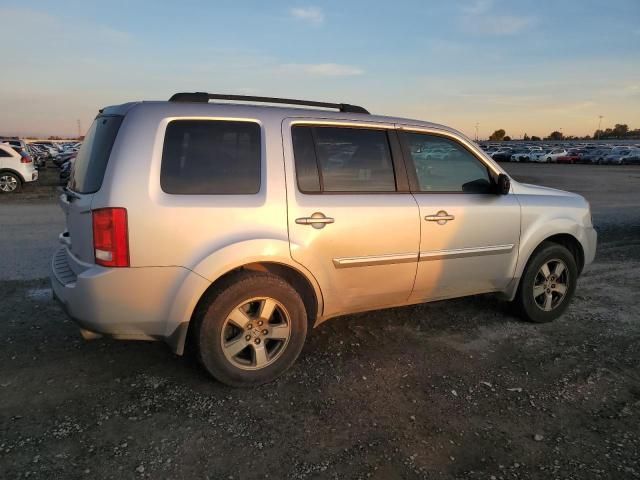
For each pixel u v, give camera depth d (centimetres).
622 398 331
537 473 256
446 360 380
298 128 348
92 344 390
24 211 1184
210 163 318
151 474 247
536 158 5659
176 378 342
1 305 472
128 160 299
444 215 392
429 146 401
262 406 311
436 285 404
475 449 274
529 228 441
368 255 362
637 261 716
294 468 254
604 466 262
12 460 253
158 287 303
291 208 331
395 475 252
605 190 2033
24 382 331
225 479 245
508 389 339
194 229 305
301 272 339
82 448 265
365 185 368
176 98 332
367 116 379
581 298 538
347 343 406
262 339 333
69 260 335
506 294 452
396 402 319
